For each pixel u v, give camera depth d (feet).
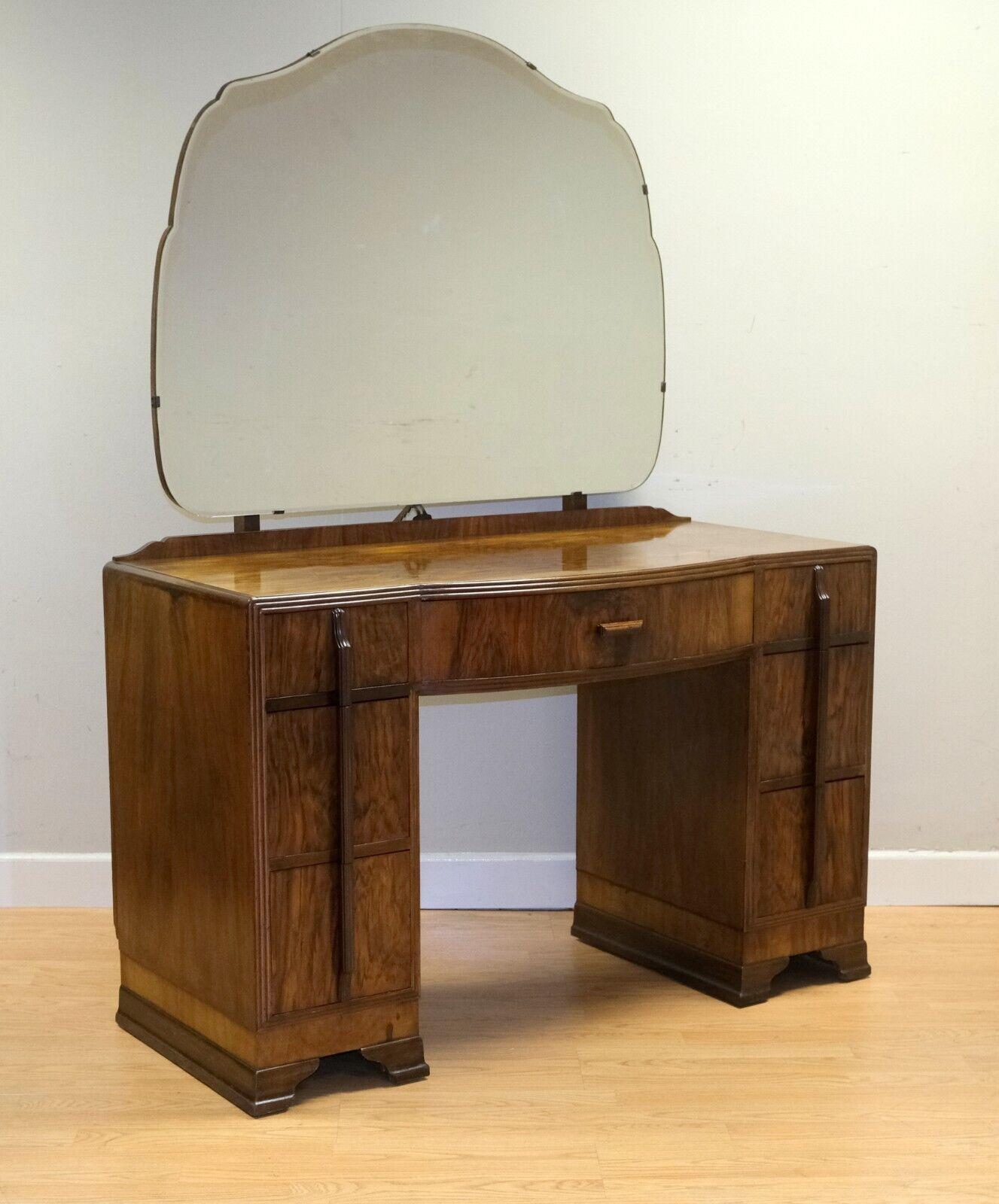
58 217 8.62
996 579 9.37
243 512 7.68
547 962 8.48
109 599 7.30
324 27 8.63
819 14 8.91
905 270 9.14
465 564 7.22
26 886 9.13
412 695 6.66
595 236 8.58
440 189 8.05
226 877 6.52
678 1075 6.96
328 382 7.85
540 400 8.53
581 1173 6.02
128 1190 5.87
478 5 8.72
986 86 9.01
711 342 9.12
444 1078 6.93
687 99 8.91
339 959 6.64
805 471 9.28
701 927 8.05
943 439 9.28
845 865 8.12
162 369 7.32
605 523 8.80
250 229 7.52
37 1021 7.54
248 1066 6.55
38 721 9.02
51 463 8.81
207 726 6.55
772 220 9.05
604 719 8.63
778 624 7.69
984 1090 6.81
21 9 8.45
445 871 9.37
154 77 8.58
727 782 7.80
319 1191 5.87
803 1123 6.47
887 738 9.46
